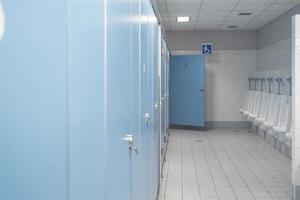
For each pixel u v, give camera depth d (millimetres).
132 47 2033
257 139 8727
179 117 10531
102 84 1186
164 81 6758
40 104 797
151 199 3602
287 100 6070
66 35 820
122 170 1660
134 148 2148
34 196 789
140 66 2506
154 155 4039
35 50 789
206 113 10734
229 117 10664
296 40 4234
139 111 2447
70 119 841
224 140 8617
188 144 8117
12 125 767
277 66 8258
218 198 4402
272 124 6770
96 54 1098
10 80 764
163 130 6238
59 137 819
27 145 783
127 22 1816
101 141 1174
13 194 766
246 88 10562
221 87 10664
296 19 4223
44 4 796
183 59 10367
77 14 895
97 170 1115
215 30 10562
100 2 1152
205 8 7414
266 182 5086
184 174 5562
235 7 7316
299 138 4254
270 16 8227
